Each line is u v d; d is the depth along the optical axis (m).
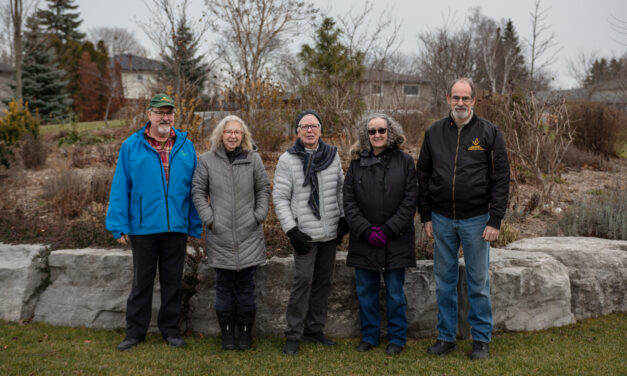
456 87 3.19
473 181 3.19
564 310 4.06
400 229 3.30
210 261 3.46
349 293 3.94
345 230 3.58
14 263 4.17
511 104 7.62
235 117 3.56
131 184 3.45
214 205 3.44
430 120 10.95
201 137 7.36
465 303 3.80
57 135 12.05
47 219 5.16
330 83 9.22
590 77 27.48
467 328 3.80
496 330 3.88
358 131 3.52
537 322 3.96
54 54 28.27
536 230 5.47
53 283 4.20
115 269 4.04
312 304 3.66
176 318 3.62
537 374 3.05
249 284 3.55
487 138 3.19
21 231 4.73
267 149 7.80
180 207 3.47
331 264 3.60
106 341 3.69
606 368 3.12
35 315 4.10
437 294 3.50
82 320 4.04
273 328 3.91
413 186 3.39
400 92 10.19
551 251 4.38
